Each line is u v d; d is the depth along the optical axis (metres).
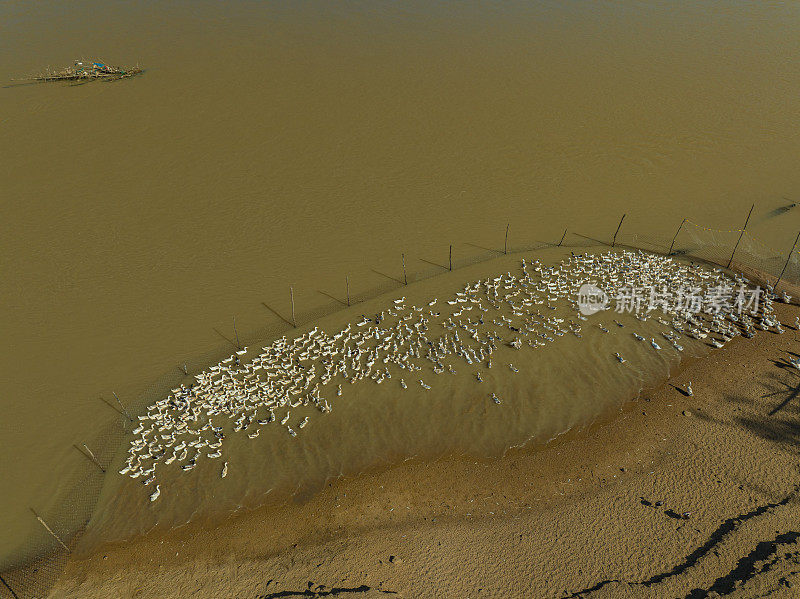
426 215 77.00
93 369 53.31
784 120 102.25
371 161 89.81
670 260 67.00
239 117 101.50
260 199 79.81
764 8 161.62
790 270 66.19
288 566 36.62
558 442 45.69
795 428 45.00
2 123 95.50
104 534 39.28
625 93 112.19
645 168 88.12
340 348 54.66
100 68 112.06
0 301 61.25
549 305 59.62
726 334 55.66
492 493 41.78
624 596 33.38
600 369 52.09
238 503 41.12
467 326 56.88
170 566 37.12
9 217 74.19
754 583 32.88
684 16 155.38
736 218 76.38
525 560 36.53
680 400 48.84
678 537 37.25
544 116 103.69
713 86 114.94
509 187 83.44
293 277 65.44
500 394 49.66
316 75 118.56
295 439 45.72
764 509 38.50
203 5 157.62
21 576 36.69
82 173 84.06
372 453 44.81
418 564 36.38
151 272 65.88
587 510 40.03
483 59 128.00
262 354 53.88
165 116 100.56
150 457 44.41
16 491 42.47
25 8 148.75
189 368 53.06
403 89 113.69
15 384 51.81
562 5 164.00
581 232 73.25
